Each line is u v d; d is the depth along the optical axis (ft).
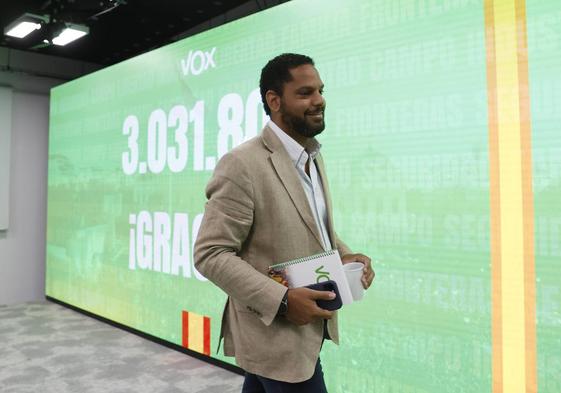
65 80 17.30
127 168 12.43
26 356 10.41
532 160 5.94
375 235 7.40
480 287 6.34
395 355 7.16
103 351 10.75
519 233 6.03
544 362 5.82
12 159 16.10
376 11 7.41
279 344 3.18
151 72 11.72
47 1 12.03
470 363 6.41
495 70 6.23
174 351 10.78
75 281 14.60
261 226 3.27
